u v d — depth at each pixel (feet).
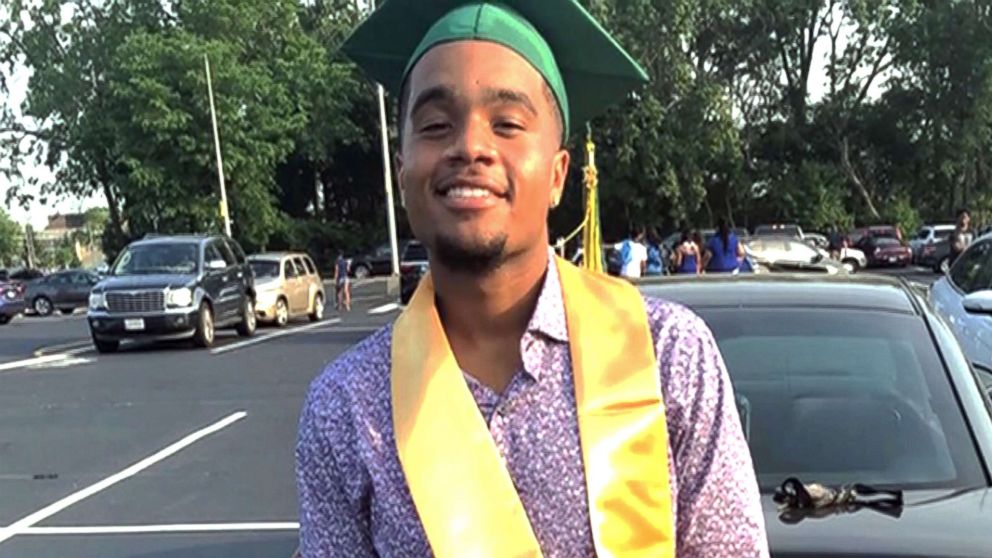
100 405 38.65
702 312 11.41
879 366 10.61
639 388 4.59
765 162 159.84
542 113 4.81
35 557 20.21
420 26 5.15
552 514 4.43
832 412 10.13
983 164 155.12
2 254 295.69
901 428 9.85
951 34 145.69
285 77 154.81
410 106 4.83
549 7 4.93
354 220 185.37
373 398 4.84
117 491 25.18
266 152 144.66
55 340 71.97
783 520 8.38
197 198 141.49
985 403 10.19
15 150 159.74
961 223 56.08
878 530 8.11
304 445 4.98
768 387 10.48
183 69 138.62
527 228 4.75
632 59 5.09
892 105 154.51
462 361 4.82
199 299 58.13
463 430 4.58
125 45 140.15
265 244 152.66
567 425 4.55
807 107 159.84
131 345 62.75
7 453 30.32
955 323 27.09
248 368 47.57
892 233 130.82
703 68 153.17
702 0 140.87
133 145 140.67
